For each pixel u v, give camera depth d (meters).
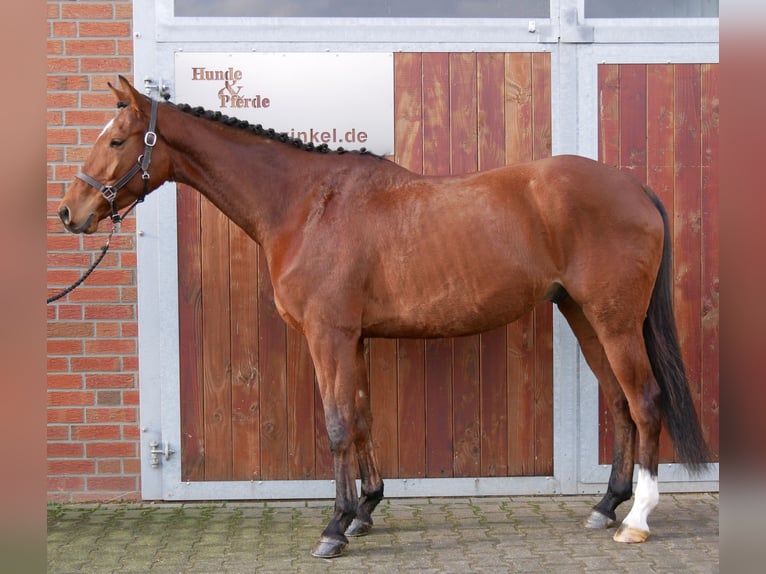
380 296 3.06
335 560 2.93
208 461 3.74
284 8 3.70
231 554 3.01
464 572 2.80
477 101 3.73
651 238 3.02
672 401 3.08
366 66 3.71
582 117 3.74
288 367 3.74
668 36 3.73
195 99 3.68
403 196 3.09
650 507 3.09
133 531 3.30
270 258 3.12
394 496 3.75
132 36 3.67
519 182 3.07
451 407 3.76
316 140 3.72
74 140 3.67
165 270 3.69
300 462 3.75
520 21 3.72
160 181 3.15
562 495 3.77
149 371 3.71
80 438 3.71
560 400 3.76
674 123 3.75
